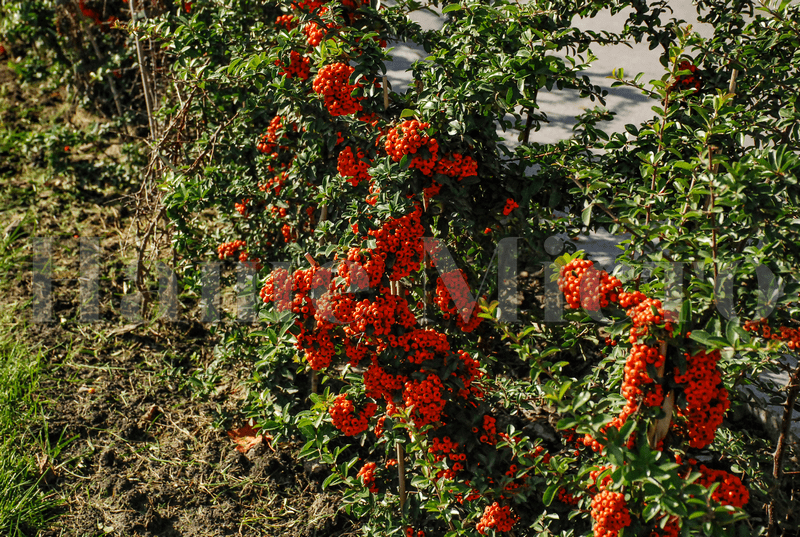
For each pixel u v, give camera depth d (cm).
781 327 204
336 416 265
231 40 372
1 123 617
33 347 399
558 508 254
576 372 352
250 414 326
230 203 379
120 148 589
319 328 260
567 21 317
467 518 253
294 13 327
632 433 201
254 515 307
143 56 493
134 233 479
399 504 282
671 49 233
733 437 272
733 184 190
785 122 247
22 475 317
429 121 253
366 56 274
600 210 295
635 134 280
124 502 310
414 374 256
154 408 363
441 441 260
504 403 319
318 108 297
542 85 271
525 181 288
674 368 199
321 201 313
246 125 396
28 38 728
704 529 176
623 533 201
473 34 286
